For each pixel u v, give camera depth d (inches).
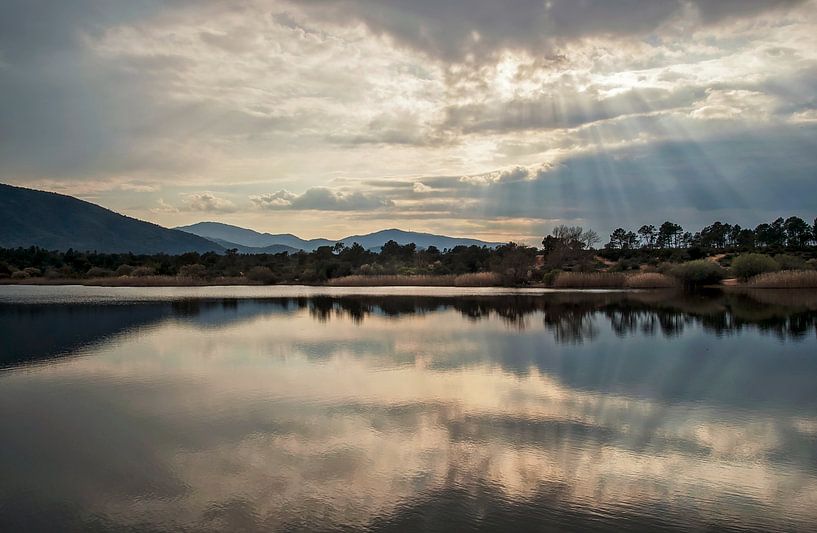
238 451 465.1
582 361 845.2
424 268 4165.8
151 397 645.9
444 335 1138.0
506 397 636.1
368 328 1262.3
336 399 628.7
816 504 368.8
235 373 774.5
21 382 728.3
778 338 1067.3
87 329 1269.7
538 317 1473.9
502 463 436.1
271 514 354.0
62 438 504.1
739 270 2738.7
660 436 502.3
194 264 4345.5
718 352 921.5
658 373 759.7
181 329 1263.5
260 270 3939.5
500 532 329.1
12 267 4404.5
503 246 4375.0
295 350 960.3
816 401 618.8
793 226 5187.0
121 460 448.5
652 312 1572.3
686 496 379.2
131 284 3718.0
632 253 4776.1
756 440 492.7
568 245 4126.5
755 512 357.4
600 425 533.3
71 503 373.7
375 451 462.3
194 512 358.6
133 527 341.7
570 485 395.5
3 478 415.8
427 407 594.6
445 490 386.9
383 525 338.6
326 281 3848.4
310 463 437.1
